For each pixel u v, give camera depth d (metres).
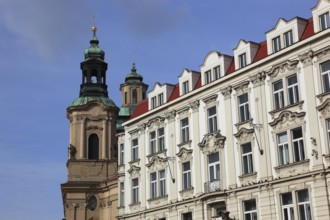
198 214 49.84
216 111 50.69
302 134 42.25
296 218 41.12
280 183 42.91
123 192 62.09
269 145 44.59
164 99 58.09
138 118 60.72
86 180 81.81
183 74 56.09
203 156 50.88
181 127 54.69
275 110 44.53
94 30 94.12
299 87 43.16
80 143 83.75
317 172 40.16
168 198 53.97
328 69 41.56
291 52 44.31
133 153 61.28
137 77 102.12
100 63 89.44
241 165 46.72
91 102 85.00
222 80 50.09
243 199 45.78
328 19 42.31
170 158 54.59
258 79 46.69
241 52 49.44
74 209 79.69
